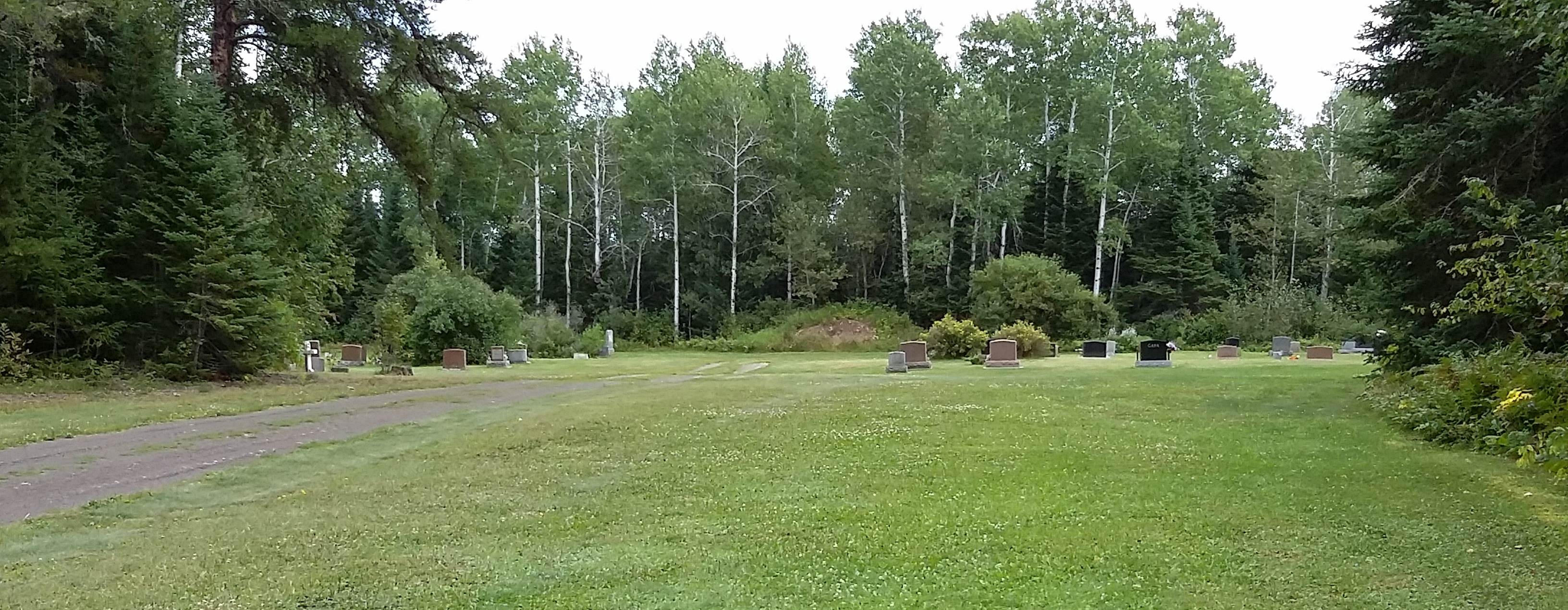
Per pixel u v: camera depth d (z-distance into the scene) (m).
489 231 64.94
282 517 7.86
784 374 26.73
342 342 54.97
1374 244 17.77
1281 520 7.32
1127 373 23.84
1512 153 14.55
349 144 28.86
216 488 9.23
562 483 9.23
